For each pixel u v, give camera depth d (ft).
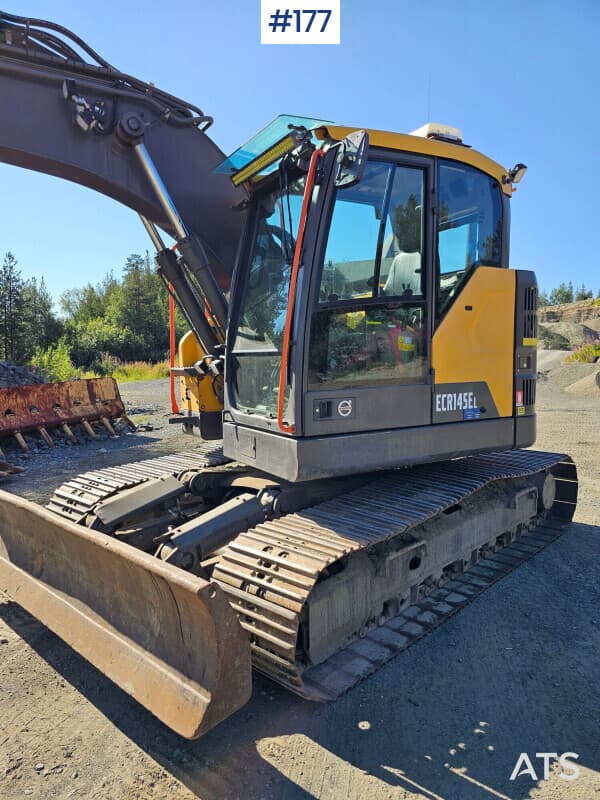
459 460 16.78
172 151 15.69
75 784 8.45
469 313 13.37
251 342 12.78
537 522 19.10
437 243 12.76
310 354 11.06
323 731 9.55
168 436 38.06
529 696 10.44
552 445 32.22
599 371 58.23
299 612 9.13
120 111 14.93
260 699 10.50
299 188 11.69
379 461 11.82
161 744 9.32
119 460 30.86
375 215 11.84
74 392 38.09
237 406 13.10
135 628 9.70
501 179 14.02
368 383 11.86
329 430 11.23
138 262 184.14
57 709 10.29
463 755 8.98
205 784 8.43
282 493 12.54
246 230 13.38
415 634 12.22
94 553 10.19
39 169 14.78
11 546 13.07
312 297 10.94
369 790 8.28
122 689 10.27
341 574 11.00
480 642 12.27
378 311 12.00
